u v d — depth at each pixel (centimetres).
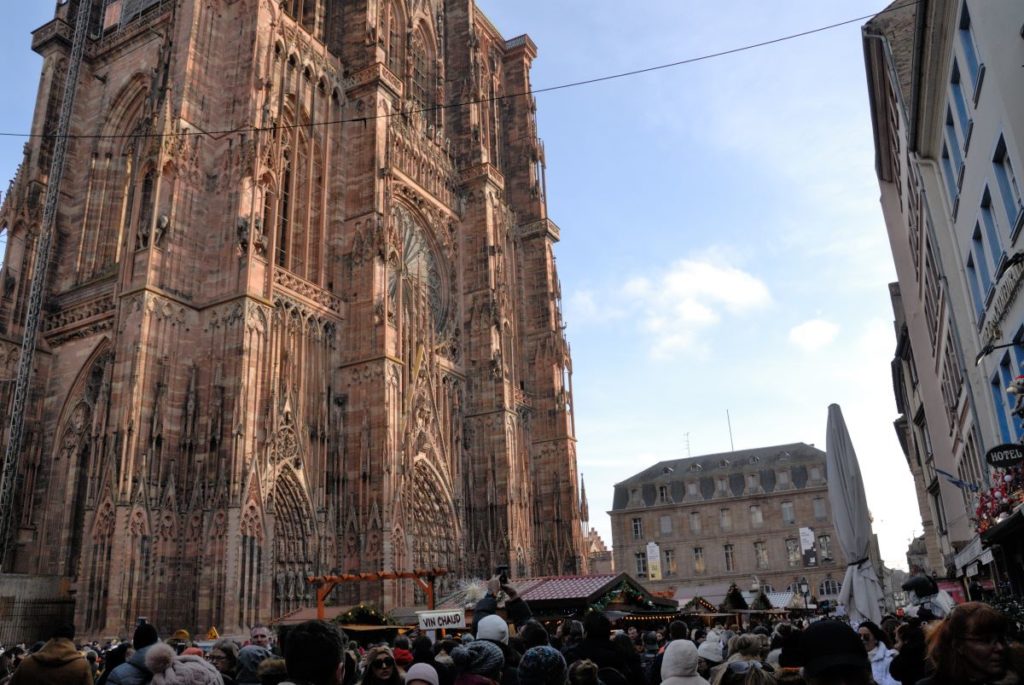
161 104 5584
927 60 3147
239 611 4669
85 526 4612
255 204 5591
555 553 8494
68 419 5734
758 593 6412
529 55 10806
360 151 6919
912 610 2088
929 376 5984
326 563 5681
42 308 6078
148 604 4544
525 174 10069
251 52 5944
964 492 5281
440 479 7125
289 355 5800
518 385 8944
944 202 3681
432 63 9175
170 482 4859
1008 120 2216
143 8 6944
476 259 8488
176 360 5178
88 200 6431
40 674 1025
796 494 12181
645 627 4422
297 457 5619
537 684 944
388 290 6519
